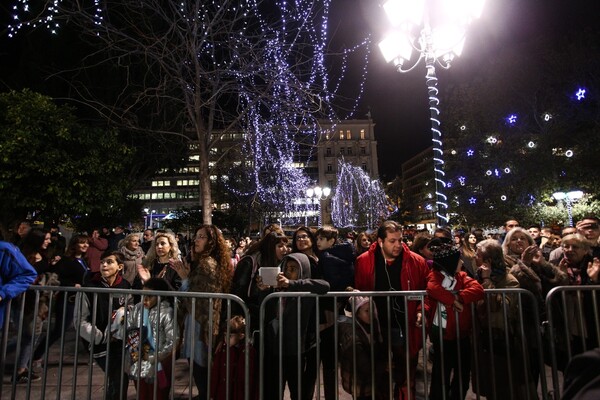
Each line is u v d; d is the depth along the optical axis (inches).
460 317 144.7
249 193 1416.1
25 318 171.5
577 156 722.2
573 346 147.4
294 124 501.4
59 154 426.0
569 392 45.6
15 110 408.5
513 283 151.9
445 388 144.1
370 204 2263.8
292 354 138.5
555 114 737.6
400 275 153.2
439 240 143.6
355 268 162.4
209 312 134.5
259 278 151.2
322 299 154.7
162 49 388.8
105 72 531.5
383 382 141.4
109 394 149.9
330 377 153.0
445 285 137.9
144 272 190.9
